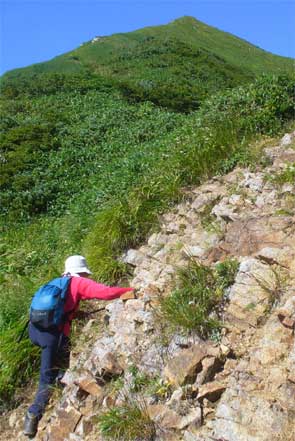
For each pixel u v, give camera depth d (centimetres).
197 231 433
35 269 596
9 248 688
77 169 918
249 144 536
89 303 408
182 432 276
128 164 742
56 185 870
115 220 484
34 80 1498
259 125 568
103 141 1014
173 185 507
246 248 372
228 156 525
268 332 298
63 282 344
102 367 328
